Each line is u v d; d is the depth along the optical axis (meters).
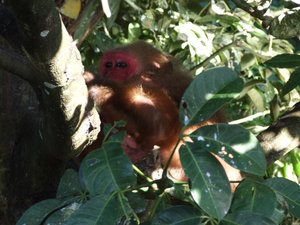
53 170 3.47
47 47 2.50
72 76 2.71
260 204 2.75
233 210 2.76
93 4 4.27
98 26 5.53
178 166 4.54
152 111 4.26
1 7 2.86
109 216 2.62
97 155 2.83
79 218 2.60
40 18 2.38
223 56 5.75
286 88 3.84
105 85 4.32
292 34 3.62
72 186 3.10
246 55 5.53
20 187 3.55
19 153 3.53
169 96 4.52
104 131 3.07
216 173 2.67
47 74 2.64
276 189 2.89
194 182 2.65
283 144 3.73
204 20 5.77
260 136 3.79
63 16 4.40
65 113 2.82
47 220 2.86
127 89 4.31
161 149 4.54
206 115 2.81
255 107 5.61
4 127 3.55
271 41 5.49
